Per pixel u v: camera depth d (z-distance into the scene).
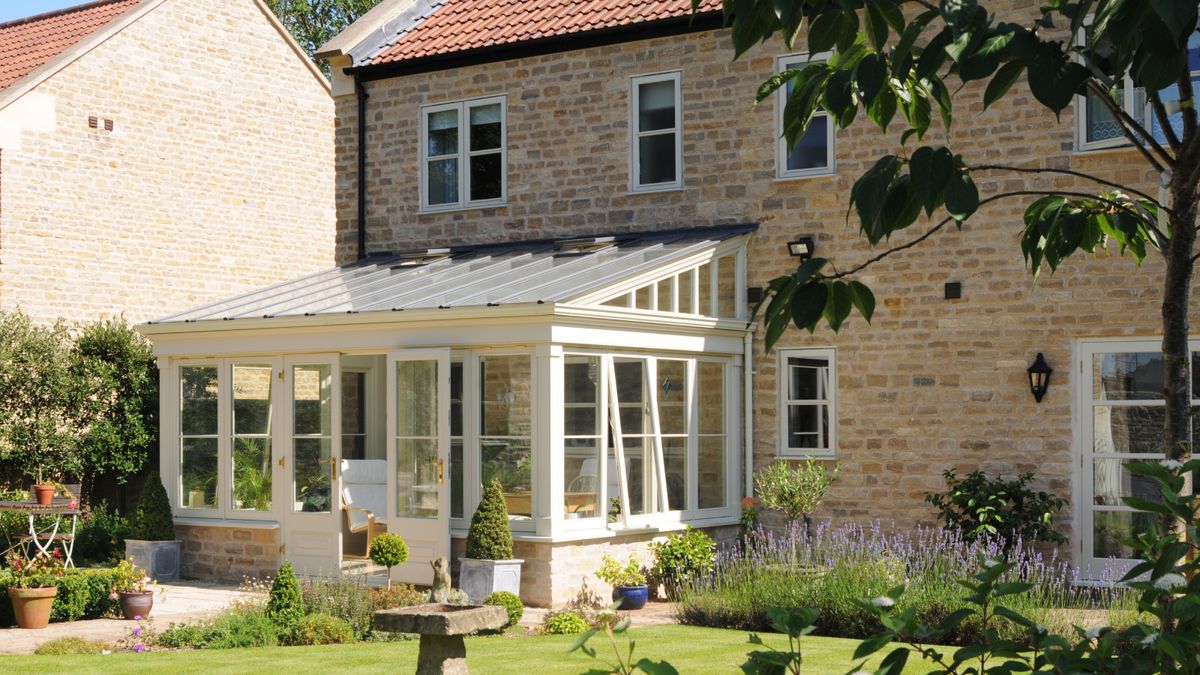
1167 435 4.48
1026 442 15.45
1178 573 3.49
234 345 16.84
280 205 25.14
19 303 20.48
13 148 20.47
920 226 16.12
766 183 17.11
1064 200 4.90
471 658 10.30
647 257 16.23
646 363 15.66
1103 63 4.22
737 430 16.97
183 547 17.30
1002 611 3.52
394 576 15.27
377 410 17.61
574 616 12.58
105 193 21.91
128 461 19.91
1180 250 4.45
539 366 14.46
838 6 3.93
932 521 15.90
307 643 11.87
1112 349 15.09
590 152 18.50
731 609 12.48
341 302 16.59
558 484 14.40
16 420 19.02
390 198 20.25
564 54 18.73
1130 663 3.29
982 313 15.73
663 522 15.74
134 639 11.82
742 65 17.34
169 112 23.05
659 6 18.19
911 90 4.69
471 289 15.84
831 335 16.64
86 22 23.52
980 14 3.79
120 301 22.11
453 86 19.70
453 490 15.17
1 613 13.27
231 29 24.25
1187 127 4.41
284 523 16.48
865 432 16.39
